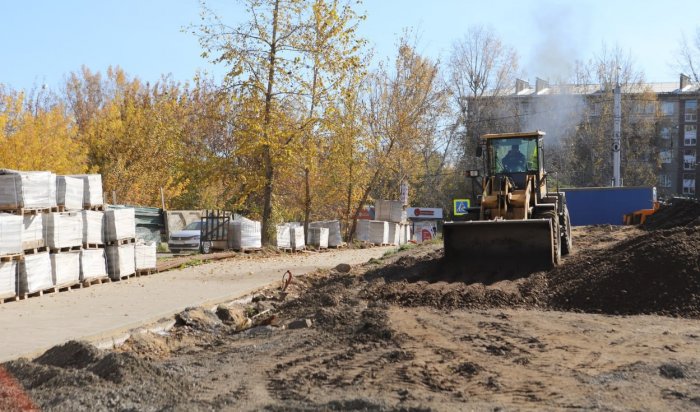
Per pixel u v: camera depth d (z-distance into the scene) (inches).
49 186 681.0
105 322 503.8
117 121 1802.4
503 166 773.9
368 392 316.5
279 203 1612.9
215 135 1808.6
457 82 2544.3
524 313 533.6
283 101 1307.8
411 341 430.3
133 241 833.5
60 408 283.1
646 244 619.8
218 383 346.0
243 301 669.3
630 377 330.3
